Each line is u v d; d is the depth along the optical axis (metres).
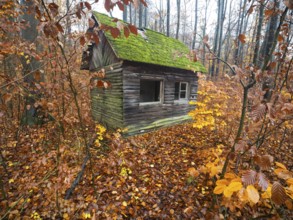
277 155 4.30
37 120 5.93
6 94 2.18
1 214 2.55
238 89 4.33
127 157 4.38
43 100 2.41
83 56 6.30
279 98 1.89
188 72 7.85
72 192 3.12
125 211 2.80
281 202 1.11
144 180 3.56
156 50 6.79
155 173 3.82
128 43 5.98
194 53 1.98
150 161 4.31
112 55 6.11
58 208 2.67
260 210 2.59
